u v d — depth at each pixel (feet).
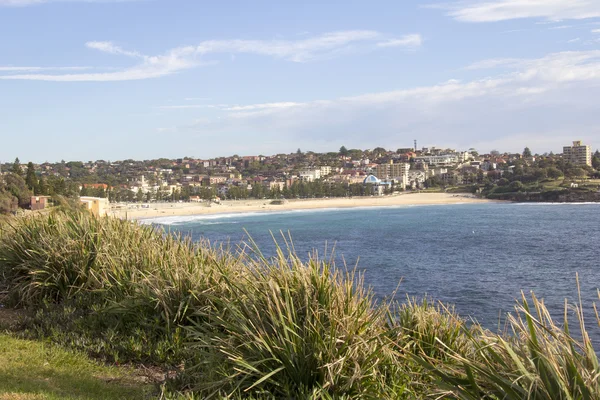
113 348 20.44
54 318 23.63
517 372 11.38
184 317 21.48
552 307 77.56
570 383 10.65
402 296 81.41
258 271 18.65
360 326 16.35
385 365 15.89
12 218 34.12
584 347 11.21
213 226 306.55
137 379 18.17
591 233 230.07
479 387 11.65
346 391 15.05
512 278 108.88
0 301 27.66
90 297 24.98
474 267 125.90
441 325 18.78
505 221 318.65
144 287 22.54
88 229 28.37
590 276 111.34
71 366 18.63
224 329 18.94
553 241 196.75
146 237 28.63
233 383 15.58
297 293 17.11
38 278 26.81
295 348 15.49
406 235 229.66
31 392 15.35
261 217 423.23
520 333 13.10
